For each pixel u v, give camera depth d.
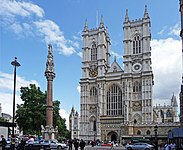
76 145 49.50
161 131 109.38
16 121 95.12
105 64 138.12
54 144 61.03
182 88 68.75
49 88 72.00
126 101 124.00
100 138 124.94
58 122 112.88
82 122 132.75
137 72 127.12
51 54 74.44
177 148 42.91
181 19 58.94
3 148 36.41
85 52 141.25
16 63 37.19
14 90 36.38
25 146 42.81
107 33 147.38
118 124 123.12
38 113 92.88
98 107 129.25
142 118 119.50
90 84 136.88
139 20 132.50
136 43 131.00
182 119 68.75
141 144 59.81
